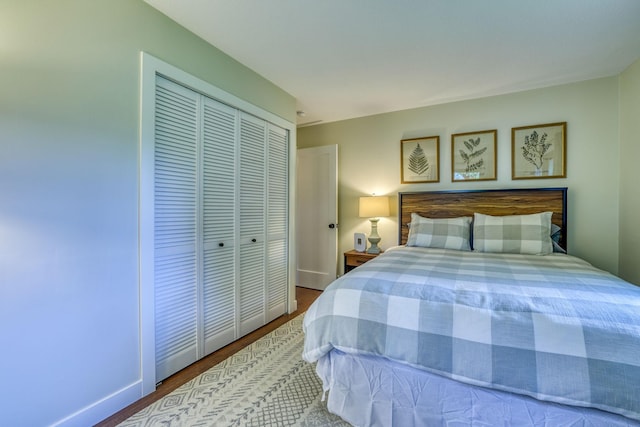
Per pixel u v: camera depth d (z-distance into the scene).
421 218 2.87
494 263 1.87
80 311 1.30
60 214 1.23
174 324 1.76
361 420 1.27
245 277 2.31
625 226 2.29
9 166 1.10
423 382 1.17
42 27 1.18
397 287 1.33
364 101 2.99
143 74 1.53
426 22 1.71
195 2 1.55
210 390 1.61
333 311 1.34
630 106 2.23
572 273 1.57
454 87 2.64
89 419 1.32
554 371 0.96
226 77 2.07
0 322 1.08
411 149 3.20
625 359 0.90
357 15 1.65
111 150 1.40
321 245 3.64
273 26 1.76
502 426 1.04
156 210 1.65
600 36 1.84
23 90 1.13
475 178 2.89
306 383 1.67
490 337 1.06
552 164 2.60
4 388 1.09
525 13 1.62
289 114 2.78
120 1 1.44
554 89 2.59
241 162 2.26
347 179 3.60
